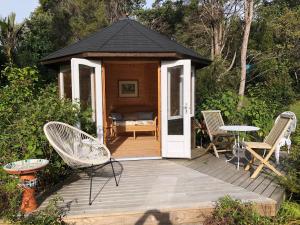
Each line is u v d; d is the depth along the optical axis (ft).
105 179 16.48
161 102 20.88
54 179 16.20
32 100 18.98
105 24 63.00
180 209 12.26
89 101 20.47
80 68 19.66
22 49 39.37
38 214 11.28
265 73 50.37
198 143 25.66
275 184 15.46
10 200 11.88
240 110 25.98
